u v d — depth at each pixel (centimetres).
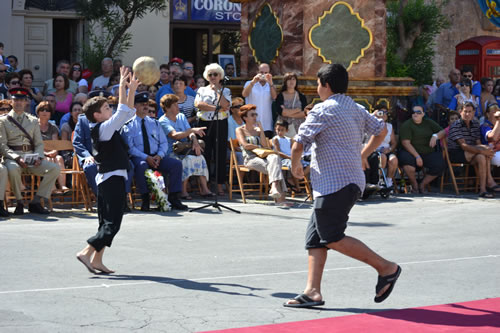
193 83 1666
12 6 1966
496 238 959
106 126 708
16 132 1095
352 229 1012
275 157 1234
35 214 1096
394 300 646
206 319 574
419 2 1912
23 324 550
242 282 700
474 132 1448
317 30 1476
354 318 584
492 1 2217
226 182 1391
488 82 1664
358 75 1507
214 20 2217
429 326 564
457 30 2217
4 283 678
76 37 2052
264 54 1540
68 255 805
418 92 1673
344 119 603
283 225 1038
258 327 554
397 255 838
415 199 1354
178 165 1169
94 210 1145
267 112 1393
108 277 712
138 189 1158
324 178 602
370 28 1505
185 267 760
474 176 1498
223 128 1333
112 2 1702
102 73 1653
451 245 905
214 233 963
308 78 1453
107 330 540
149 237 924
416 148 1441
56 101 1416
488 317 591
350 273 746
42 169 1096
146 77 773
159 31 2148
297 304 616
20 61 1991
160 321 566
